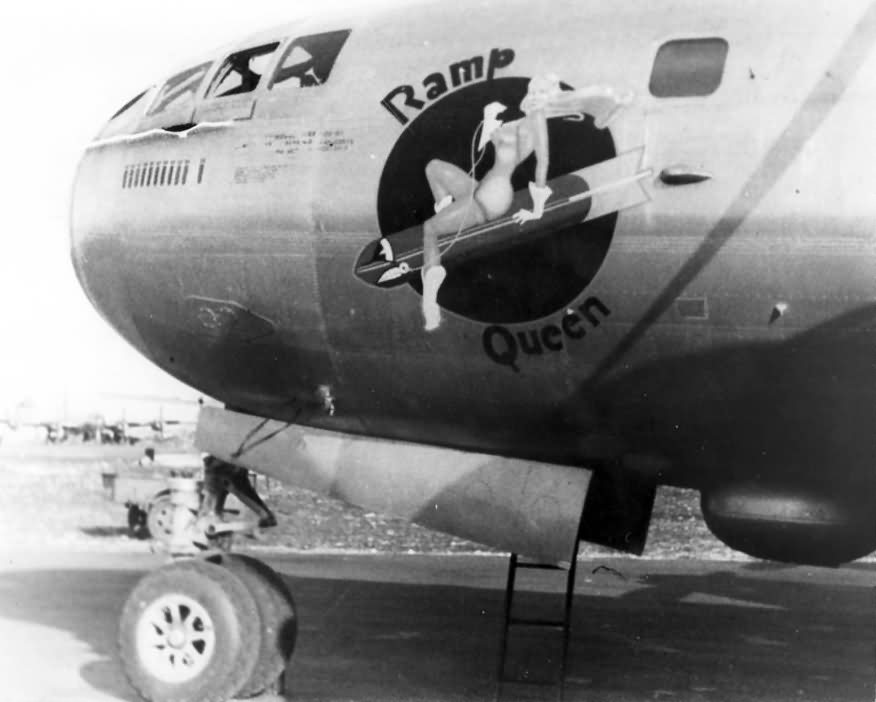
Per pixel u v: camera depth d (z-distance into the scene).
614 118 6.98
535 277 7.22
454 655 10.05
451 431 8.24
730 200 6.73
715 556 18.12
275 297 8.02
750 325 6.92
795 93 6.70
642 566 16.91
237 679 7.76
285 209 7.80
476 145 7.30
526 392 7.70
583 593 14.09
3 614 11.70
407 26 7.93
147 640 7.78
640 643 10.87
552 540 7.87
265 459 8.59
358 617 11.98
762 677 9.39
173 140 8.39
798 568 16.84
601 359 7.34
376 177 7.56
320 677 9.05
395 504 8.27
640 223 6.91
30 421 23.14
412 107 7.54
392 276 7.57
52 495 21.67
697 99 6.87
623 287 7.05
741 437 7.53
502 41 7.45
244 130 8.07
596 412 7.68
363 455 8.43
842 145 6.59
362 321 7.83
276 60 8.24
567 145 7.07
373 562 16.73
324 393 8.40
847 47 6.70
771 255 6.71
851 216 6.55
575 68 7.16
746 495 7.93
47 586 13.66
